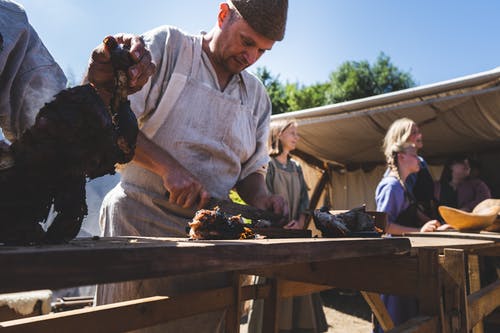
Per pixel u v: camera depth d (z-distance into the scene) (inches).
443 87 186.2
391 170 107.8
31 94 47.5
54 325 42.7
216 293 59.7
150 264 23.0
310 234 50.8
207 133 65.5
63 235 32.8
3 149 30.3
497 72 172.7
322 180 303.3
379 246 43.2
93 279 20.5
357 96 1355.8
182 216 61.6
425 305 47.1
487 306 56.5
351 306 231.8
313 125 234.1
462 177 171.2
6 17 46.0
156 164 54.1
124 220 63.9
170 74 63.1
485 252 88.7
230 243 29.5
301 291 71.8
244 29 59.7
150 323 50.7
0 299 59.2
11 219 30.1
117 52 37.1
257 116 76.3
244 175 74.9
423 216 110.7
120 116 37.7
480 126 216.7
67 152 30.7
